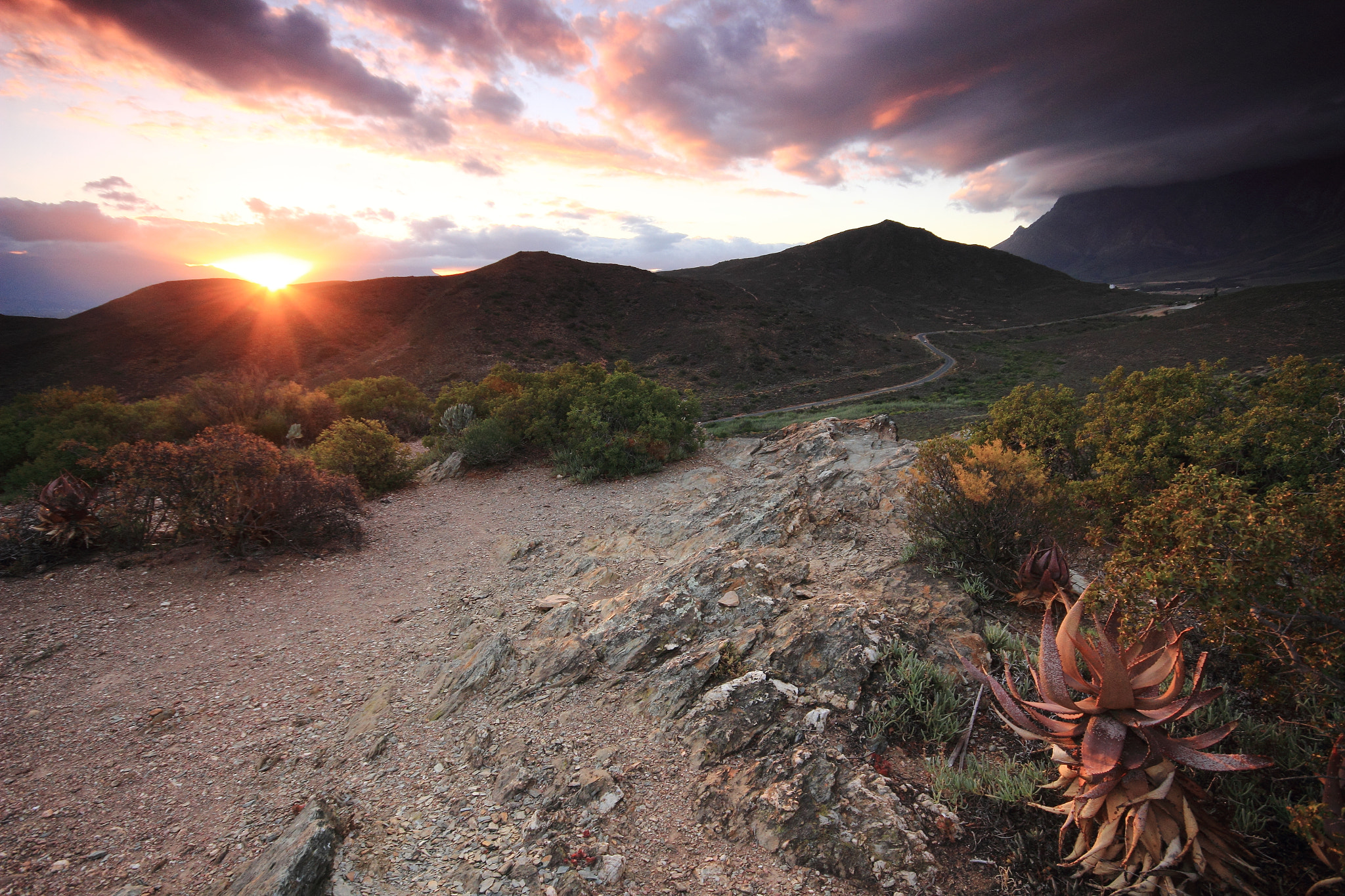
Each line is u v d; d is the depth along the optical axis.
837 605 4.63
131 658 6.00
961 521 5.04
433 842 3.37
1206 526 2.83
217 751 4.57
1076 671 2.68
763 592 5.22
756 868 2.91
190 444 8.30
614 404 13.62
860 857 2.82
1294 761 2.78
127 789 4.16
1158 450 6.11
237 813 3.86
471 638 6.07
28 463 12.22
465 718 4.65
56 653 6.01
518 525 10.16
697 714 3.97
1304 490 5.29
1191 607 2.97
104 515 8.49
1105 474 6.30
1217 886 2.32
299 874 2.97
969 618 4.47
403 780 4.00
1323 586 2.53
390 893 2.98
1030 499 4.67
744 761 3.53
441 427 17.25
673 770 3.63
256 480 8.38
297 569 8.23
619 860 3.05
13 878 3.37
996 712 2.85
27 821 3.85
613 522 9.79
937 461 5.23
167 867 3.41
